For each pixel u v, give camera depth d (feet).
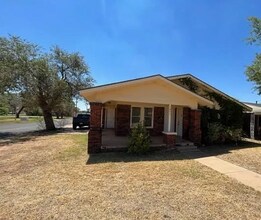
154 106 59.06
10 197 20.57
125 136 56.44
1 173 29.12
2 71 74.74
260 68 57.47
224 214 17.16
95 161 34.30
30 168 31.24
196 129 47.73
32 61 79.77
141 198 20.02
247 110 61.82
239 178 26.66
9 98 88.12
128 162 33.76
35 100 85.66
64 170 29.40
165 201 19.42
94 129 40.32
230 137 52.85
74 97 92.89
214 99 55.16
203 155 39.81
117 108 57.62
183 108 54.60
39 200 19.70
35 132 83.87
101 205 18.56
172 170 29.43
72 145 49.11
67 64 89.86
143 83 42.19
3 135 76.07
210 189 22.57
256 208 18.33
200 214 17.10
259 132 68.03
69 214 17.03
